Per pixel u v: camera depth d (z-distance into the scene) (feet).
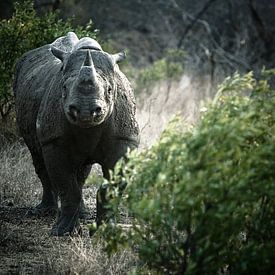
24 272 66.13
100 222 76.28
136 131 77.61
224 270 62.69
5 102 114.42
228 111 55.93
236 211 55.47
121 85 76.33
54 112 75.61
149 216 54.49
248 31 210.79
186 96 155.43
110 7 231.30
